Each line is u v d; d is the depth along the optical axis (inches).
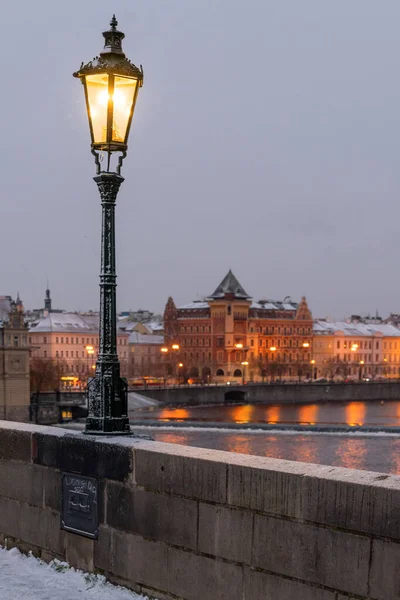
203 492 415.2
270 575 387.5
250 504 394.9
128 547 454.3
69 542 490.9
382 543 346.3
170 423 3767.2
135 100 482.6
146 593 444.5
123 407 493.0
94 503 473.4
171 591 431.8
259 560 391.5
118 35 477.7
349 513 356.5
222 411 6520.7
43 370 7155.5
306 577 372.8
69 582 467.2
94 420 490.0
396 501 341.1
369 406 7313.0
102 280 487.8
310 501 370.9
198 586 418.3
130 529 452.8
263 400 7741.1
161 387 7288.4
